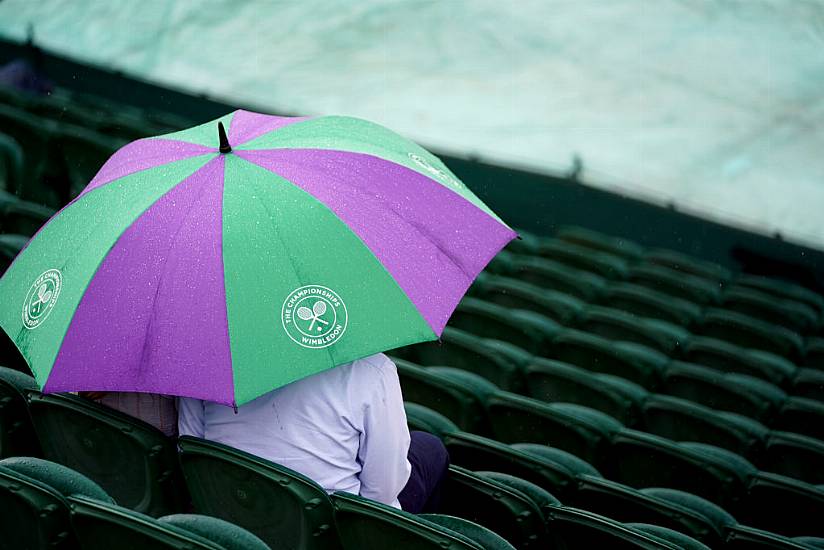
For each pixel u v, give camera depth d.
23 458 5.59
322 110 22.30
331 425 5.54
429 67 24.41
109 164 6.21
